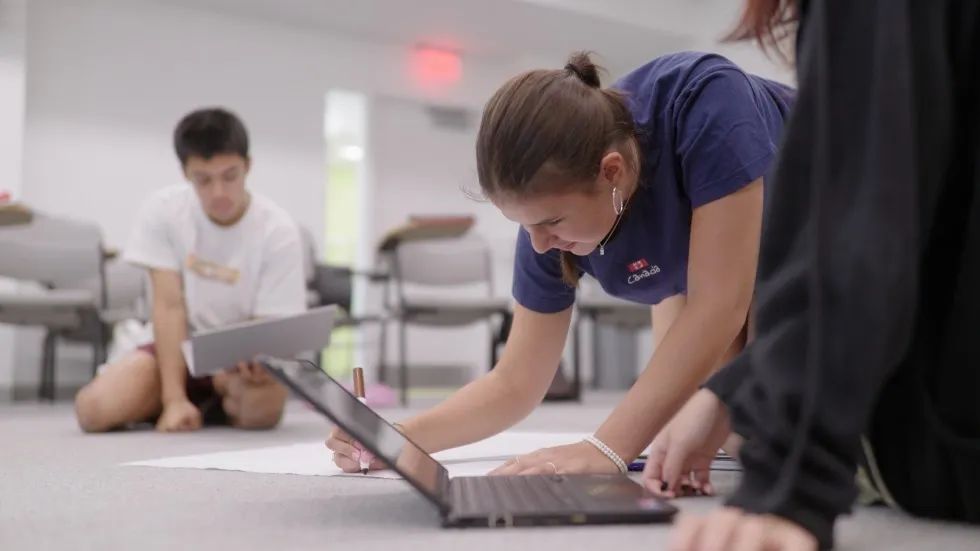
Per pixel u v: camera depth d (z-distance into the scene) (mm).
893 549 669
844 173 631
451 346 6164
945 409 778
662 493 945
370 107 6031
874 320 593
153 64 5273
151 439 2100
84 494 1026
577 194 971
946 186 759
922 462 784
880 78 624
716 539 552
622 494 831
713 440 922
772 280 648
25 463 1455
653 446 972
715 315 1042
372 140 6039
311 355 4426
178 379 2428
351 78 5895
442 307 4117
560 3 5473
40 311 3744
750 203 1041
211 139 2402
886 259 598
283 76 5660
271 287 2609
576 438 1720
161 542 722
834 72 646
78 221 4285
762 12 764
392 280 5508
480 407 1222
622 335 6547
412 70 6105
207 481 1138
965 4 722
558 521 746
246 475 1202
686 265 1183
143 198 5227
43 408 4043
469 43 6105
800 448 575
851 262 598
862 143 628
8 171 4723
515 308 1273
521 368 1242
